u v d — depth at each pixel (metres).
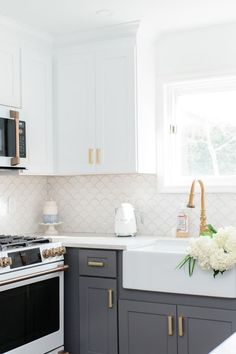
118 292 3.38
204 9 3.36
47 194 4.41
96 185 4.21
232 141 3.83
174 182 3.96
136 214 4.03
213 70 3.75
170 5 3.29
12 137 3.47
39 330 3.30
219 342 3.03
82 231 4.27
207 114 3.91
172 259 3.14
